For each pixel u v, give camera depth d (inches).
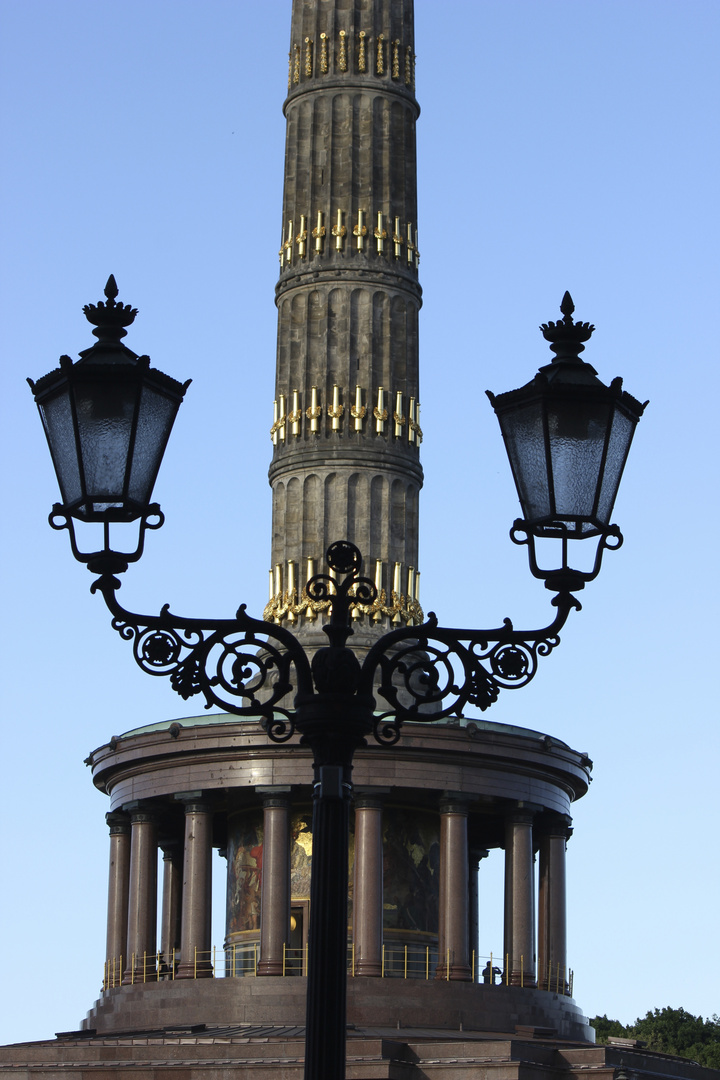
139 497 840.9
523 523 858.1
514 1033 3056.1
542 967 3400.6
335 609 885.2
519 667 881.5
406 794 3292.3
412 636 877.2
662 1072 3036.4
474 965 3410.4
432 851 3361.2
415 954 3282.5
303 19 3678.6
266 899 3191.4
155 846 3376.0
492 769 3304.6
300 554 3420.3
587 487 851.4
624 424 871.1
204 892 3245.6
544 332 902.4
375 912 3176.7
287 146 3663.9
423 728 3253.0
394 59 3656.5
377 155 3592.5
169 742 3309.5
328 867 832.3
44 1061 2940.5
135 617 864.9
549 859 3437.5
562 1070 2878.9
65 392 843.4
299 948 3245.6
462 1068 2787.9
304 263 3550.7
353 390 3481.8
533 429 858.8
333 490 3432.6
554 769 3376.0
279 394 3535.9
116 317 887.7
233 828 3422.7
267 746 3230.8
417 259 3609.7
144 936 3321.9
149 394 844.0
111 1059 2898.6
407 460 3484.3
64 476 847.1
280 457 3496.6
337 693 858.8
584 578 864.3
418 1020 3088.1
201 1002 3129.9
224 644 878.4
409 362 3538.4
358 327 3508.9
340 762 853.2
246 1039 2851.9
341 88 3602.4
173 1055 2851.9
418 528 3489.2
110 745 3425.2
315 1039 804.6
